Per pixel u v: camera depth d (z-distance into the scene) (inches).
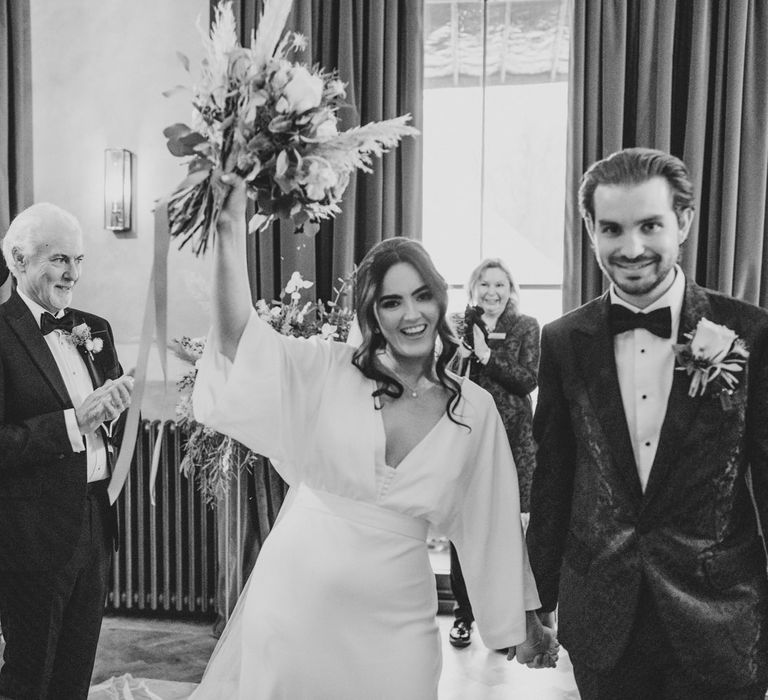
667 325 61.8
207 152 51.0
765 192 143.9
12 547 90.0
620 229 58.4
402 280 62.9
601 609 62.2
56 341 99.0
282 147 51.3
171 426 152.2
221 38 52.2
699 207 143.9
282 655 60.3
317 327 131.2
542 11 162.7
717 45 143.5
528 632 70.8
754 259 143.0
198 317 160.7
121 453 53.7
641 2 145.1
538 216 168.9
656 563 60.4
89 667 96.3
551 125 166.9
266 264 153.4
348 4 150.3
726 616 59.5
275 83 50.7
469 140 169.2
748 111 142.6
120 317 164.4
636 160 58.5
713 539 60.1
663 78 143.2
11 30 158.4
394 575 62.0
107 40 164.2
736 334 60.2
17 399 91.7
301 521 64.2
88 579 96.0
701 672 59.3
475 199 169.8
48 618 91.3
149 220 163.6
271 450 60.6
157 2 162.7
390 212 153.2
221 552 139.5
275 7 52.2
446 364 66.4
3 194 157.6
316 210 54.7
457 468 64.4
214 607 152.8
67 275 96.3
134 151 163.8
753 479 61.4
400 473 62.7
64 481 91.8
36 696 91.0
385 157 152.6
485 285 136.0
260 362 58.5
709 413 59.4
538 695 117.6
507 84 167.3
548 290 169.6
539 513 69.1
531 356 132.5
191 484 149.0
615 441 62.4
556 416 68.1
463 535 68.8
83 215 165.9
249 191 53.5
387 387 63.9
